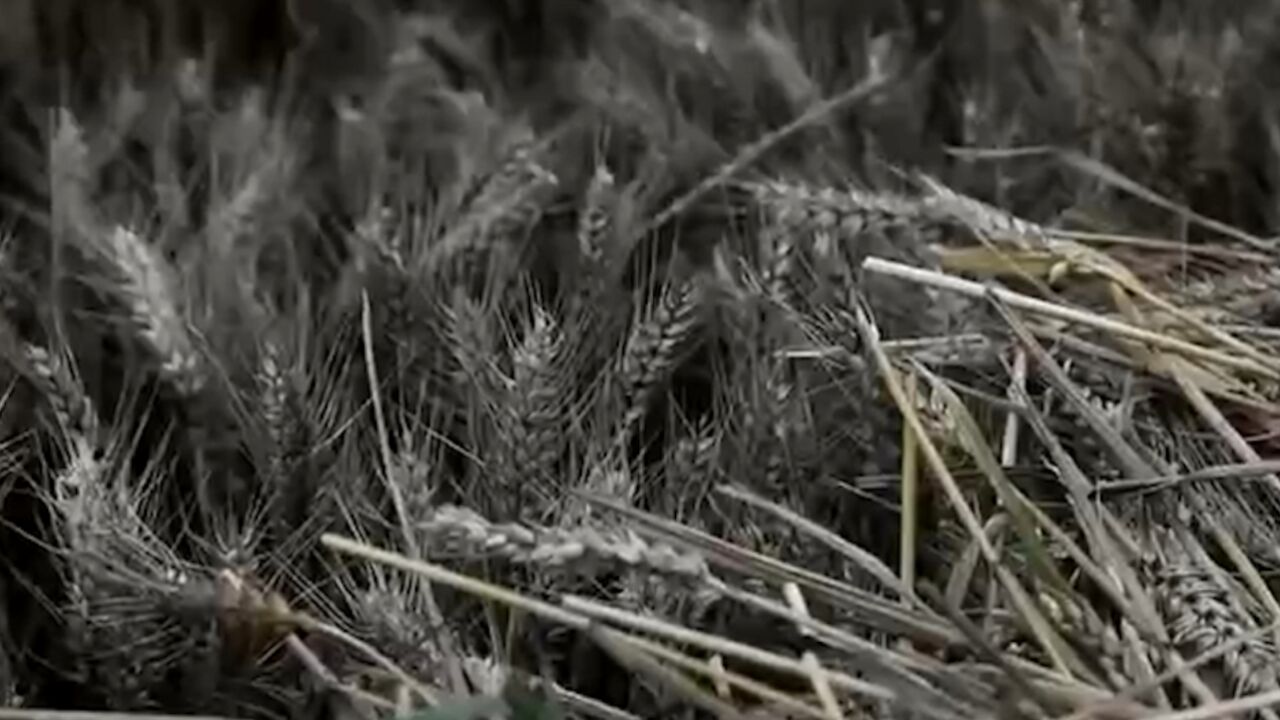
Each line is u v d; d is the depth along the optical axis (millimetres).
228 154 1184
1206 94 1250
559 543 855
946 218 1099
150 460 1017
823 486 1010
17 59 1238
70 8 1266
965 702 840
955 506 921
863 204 1089
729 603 926
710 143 1222
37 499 1022
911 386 973
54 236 1088
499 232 1104
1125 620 885
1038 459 1021
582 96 1267
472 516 870
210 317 1059
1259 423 1028
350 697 893
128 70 1244
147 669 930
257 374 1012
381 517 985
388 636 906
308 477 996
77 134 1112
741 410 1036
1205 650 864
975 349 1028
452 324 1042
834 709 828
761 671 913
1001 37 1335
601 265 1081
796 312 1061
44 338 1088
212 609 915
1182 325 1062
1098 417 965
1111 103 1269
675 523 918
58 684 965
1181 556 921
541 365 988
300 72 1286
